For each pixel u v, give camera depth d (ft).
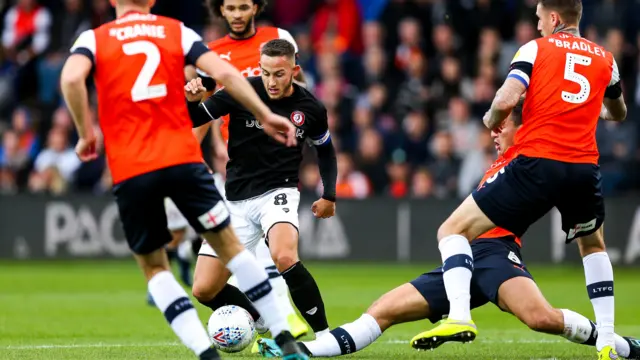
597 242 75.31
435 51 217.36
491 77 205.46
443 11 218.79
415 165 199.00
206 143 124.77
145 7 64.49
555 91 71.72
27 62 221.46
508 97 71.15
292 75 80.69
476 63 210.38
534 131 71.77
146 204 60.90
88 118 60.80
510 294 74.90
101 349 83.20
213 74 61.46
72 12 220.84
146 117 61.00
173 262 190.39
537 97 71.97
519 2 217.56
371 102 204.64
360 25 221.66
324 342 74.33
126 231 62.18
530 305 74.08
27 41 223.10
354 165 196.44
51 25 221.46
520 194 71.36
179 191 61.11
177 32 62.85
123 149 60.85
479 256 77.15
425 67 209.36
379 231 189.47
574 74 72.33
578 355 79.77
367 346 83.20
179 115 61.98
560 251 186.91
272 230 79.56
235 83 61.00
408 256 189.26
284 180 81.82
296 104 81.61
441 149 194.49
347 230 189.98
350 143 203.10
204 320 110.01
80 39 61.87
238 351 80.02
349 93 212.02
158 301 61.93
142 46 61.67
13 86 221.66
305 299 77.66
